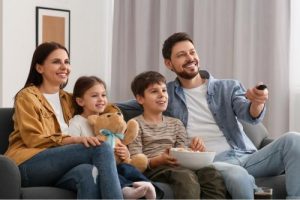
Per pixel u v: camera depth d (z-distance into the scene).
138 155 2.49
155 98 2.68
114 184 2.12
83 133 2.50
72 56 4.52
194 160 2.43
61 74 2.56
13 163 2.07
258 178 2.58
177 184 2.32
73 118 2.56
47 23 4.35
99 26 4.71
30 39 4.26
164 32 4.31
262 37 3.79
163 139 2.65
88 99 2.58
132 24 4.59
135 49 4.54
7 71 4.13
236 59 3.86
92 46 4.66
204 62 4.09
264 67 3.79
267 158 2.54
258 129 3.03
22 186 2.23
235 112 2.81
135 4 4.54
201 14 4.10
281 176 2.56
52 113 2.47
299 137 2.44
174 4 4.32
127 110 2.84
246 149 2.80
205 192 2.38
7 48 4.13
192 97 2.88
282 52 3.69
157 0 4.47
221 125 2.82
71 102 2.66
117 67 4.65
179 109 2.84
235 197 2.35
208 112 2.84
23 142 2.35
